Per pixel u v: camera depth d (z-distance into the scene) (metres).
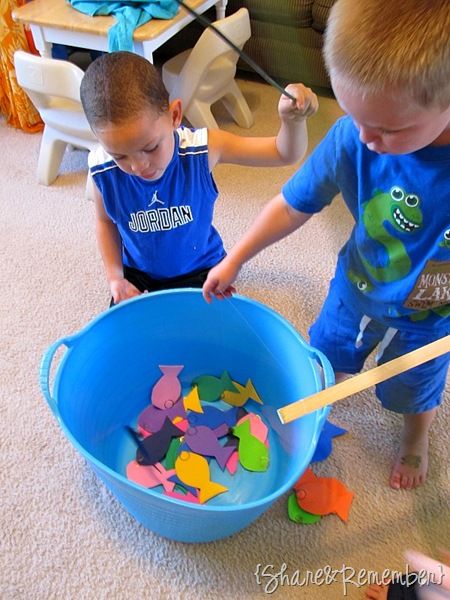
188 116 1.67
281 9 1.81
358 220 0.81
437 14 0.50
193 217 1.09
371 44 0.52
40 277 1.35
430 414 0.97
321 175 0.80
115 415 1.05
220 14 1.73
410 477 0.98
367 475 1.00
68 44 1.45
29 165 1.71
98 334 0.93
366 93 0.54
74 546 0.90
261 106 1.95
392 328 0.89
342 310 0.95
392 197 0.74
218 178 1.64
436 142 0.66
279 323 0.94
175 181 1.03
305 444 0.84
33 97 1.47
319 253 1.41
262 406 1.09
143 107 0.85
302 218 0.87
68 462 1.00
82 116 1.47
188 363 1.13
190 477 0.98
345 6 0.54
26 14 1.43
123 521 0.93
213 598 0.85
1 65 1.72
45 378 0.79
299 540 0.91
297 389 0.96
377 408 1.10
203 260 1.18
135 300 0.96
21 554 0.89
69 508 0.95
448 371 1.14
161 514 0.78
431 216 0.72
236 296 0.98
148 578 0.87
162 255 1.13
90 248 1.43
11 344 1.20
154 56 2.12
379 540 0.92
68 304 1.29
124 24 1.35
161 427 1.05
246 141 1.06
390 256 0.80
